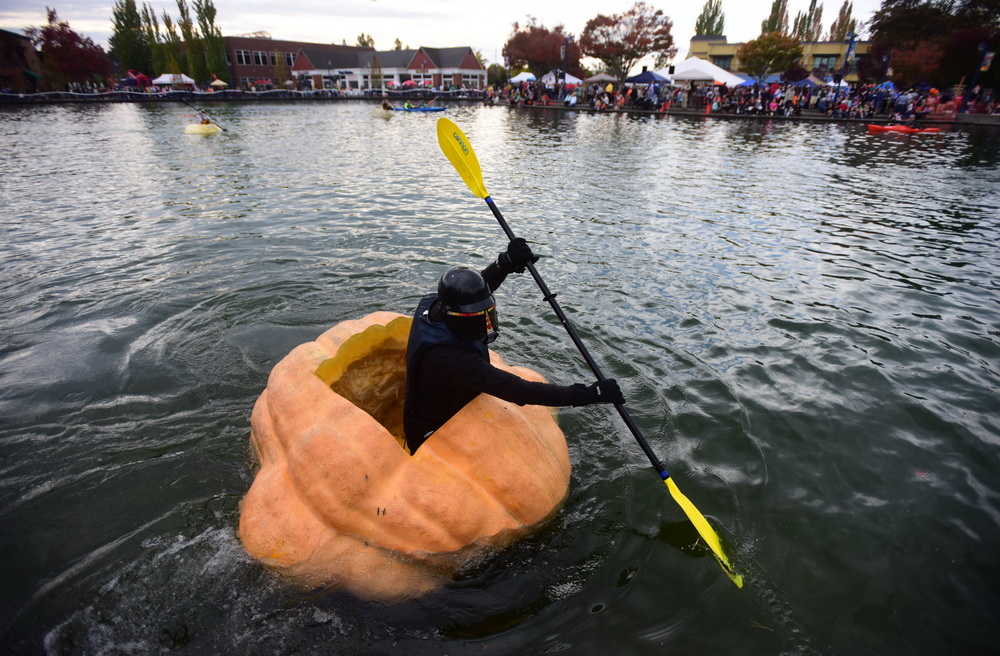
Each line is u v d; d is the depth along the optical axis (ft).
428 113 125.80
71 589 8.22
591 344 15.53
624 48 160.97
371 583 8.06
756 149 59.41
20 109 123.85
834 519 9.63
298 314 17.46
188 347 15.34
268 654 7.35
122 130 77.05
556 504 9.37
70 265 21.42
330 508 8.41
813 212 31.27
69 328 16.30
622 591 8.25
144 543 9.04
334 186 37.52
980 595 8.25
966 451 11.38
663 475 9.40
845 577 8.53
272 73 226.79
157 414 12.44
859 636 7.61
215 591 8.16
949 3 103.50
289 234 25.66
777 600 8.13
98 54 176.14
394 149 58.59
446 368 8.38
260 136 71.20
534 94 145.07
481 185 12.77
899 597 8.20
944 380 13.93
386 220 28.32
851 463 11.02
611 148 59.77
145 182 38.75
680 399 12.99
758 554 8.91
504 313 17.44
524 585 8.31
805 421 12.24
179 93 166.20
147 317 17.04
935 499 10.12
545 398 8.50
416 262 21.99
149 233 25.77
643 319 17.07
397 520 8.32
